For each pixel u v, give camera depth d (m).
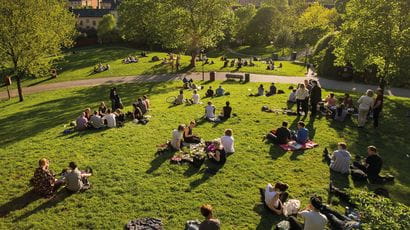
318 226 11.41
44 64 41.28
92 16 136.38
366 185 15.90
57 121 27.70
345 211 13.59
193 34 53.34
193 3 51.88
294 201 13.59
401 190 15.73
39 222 13.21
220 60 59.97
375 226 9.49
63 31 53.12
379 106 23.05
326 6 131.62
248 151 19.03
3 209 14.09
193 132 22.02
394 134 22.70
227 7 54.56
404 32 27.69
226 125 23.34
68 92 42.84
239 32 100.06
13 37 37.38
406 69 28.33
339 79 45.06
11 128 27.39
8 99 43.97
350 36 31.77
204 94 34.12
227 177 16.25
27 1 37.28
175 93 36.19
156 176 16.38
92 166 17.50
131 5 81.31
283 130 19.75
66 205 14.25
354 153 19.36
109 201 14.43
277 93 32.88
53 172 17.03
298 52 80.44
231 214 13.46
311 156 18.50
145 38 86.44
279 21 95.00
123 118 24.77
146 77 48.38
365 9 30.19
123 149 19.53
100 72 53.78
